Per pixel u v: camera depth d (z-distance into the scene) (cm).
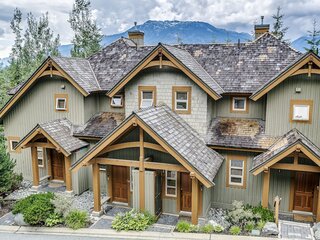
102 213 1577
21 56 5197
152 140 1488
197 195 1368
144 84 1741
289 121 1570
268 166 1409
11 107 2069
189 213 1558
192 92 1658
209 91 1571
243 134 1648
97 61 2167
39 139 1852
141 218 1420
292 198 1555
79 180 1827
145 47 2147
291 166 1421
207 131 1689
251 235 1309
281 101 1571
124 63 2080
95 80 2020
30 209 1423
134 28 2384
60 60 1902
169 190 1594
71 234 1372
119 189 1717
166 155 1544
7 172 1730
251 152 1602
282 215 1564
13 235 1373
